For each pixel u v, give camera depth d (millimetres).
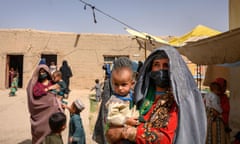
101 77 21094
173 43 9523
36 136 4676
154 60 1772
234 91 7996
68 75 14062
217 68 11172
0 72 20000
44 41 20422
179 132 1484
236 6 8117
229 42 4402
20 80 21734
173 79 1580
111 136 1627
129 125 1615
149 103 1781
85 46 20969
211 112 4520
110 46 21203
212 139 4457
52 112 4637
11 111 10953
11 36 20094
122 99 1728
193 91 1649
